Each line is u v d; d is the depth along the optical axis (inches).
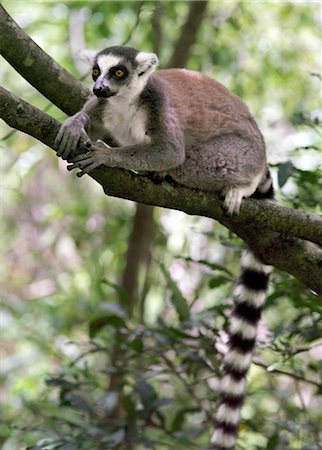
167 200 335.9
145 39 672.4
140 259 598.2
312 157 570.6
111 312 440.8
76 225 695.7
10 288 877.2
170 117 366.0
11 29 326.3
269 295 412.8
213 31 681.6
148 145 351.9
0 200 826.8
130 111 366.0
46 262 804.6
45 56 341.1
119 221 665.6
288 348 380.2
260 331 482.6
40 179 822.5
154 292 677.3
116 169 323.0
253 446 417.7
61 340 674.2
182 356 411.2
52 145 309.4
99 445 387.2
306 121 406.3
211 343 391.5
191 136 386.3
